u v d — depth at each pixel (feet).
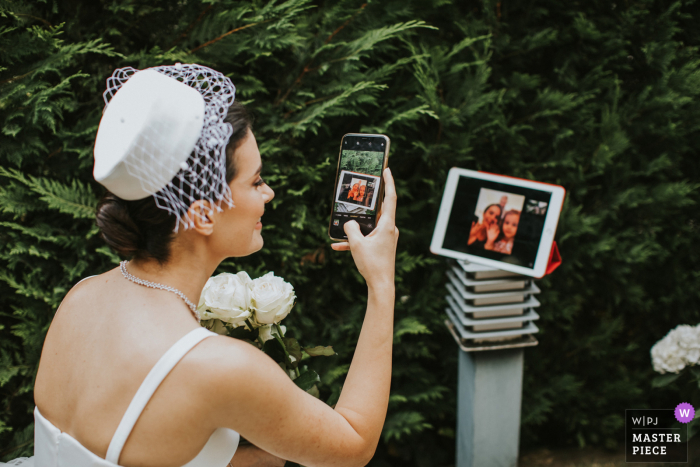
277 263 6.38
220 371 2.27
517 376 6.12
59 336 2.73
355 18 6.11
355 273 6.78
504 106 6.96
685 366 6.81
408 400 7.39
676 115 7.09
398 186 6.80
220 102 2.64
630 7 6.90
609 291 7.87
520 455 8.18
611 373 8.43
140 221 2.59
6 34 5.14
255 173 2.74
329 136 6.47
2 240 5.32
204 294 3.60
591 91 6.98
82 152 5.33
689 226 8.03
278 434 2.46
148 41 5.75
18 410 5.88
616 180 7.38
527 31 6.92
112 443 2.31
